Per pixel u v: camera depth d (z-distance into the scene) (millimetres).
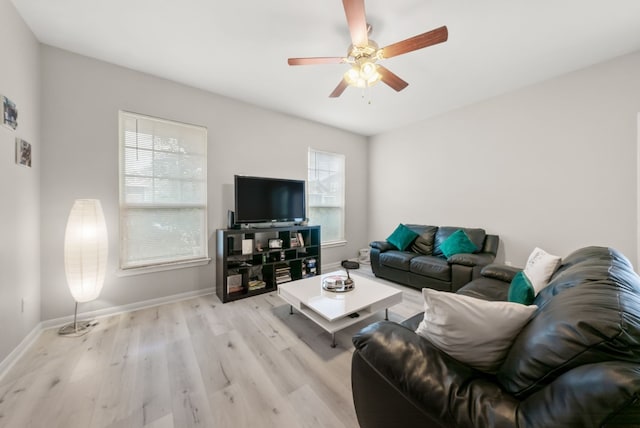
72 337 2068
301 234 3832
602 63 2484
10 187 1733
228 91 3078
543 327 753
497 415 683
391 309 2662
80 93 2338
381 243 3852
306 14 1857
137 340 2037
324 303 2033
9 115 1715
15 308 1783
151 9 1817
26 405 1375
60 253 2254
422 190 4188
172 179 2869
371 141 5047
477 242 3209
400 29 2020
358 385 1094
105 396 1446
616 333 602
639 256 2311
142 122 2676
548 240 2881
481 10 1819
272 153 3672
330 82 2857
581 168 2639
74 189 2314
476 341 896
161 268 2771
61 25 1978
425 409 808
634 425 487
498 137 3252
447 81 2857
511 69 2609
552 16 1875
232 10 1823
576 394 556
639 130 2305
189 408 1371
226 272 2863
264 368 1704
